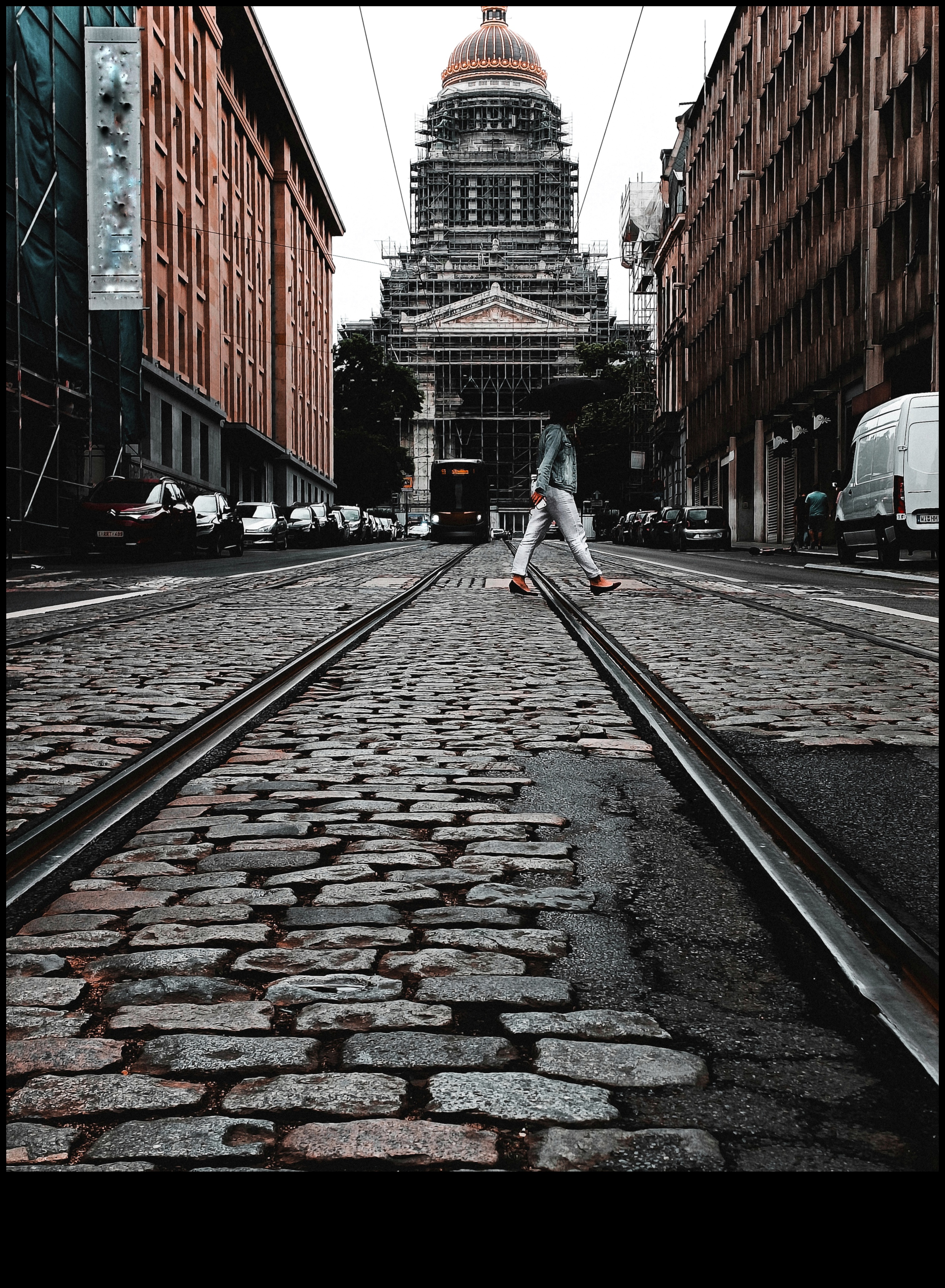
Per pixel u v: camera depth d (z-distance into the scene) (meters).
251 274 51.81
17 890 3.27
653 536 42.91
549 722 5.91
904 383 27.91
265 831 3.90
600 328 116.69
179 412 37.59
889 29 28.28
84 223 27.62
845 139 32.28
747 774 4.65
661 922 3.05
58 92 25.86
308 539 39.78
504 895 3.25
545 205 130.25
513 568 14.26
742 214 46.38
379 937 2.93
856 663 8.03
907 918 2.92
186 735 5.43
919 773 4.71
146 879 3.41
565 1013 2.47
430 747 5.30
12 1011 2.48
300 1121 2.01
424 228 129.38
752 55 43.53
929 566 21.09
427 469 113.44
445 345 114.69
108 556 24.94
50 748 5.20
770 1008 2.51
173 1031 2.38
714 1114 2.03
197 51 41.09
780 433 40.19
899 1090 2.13
